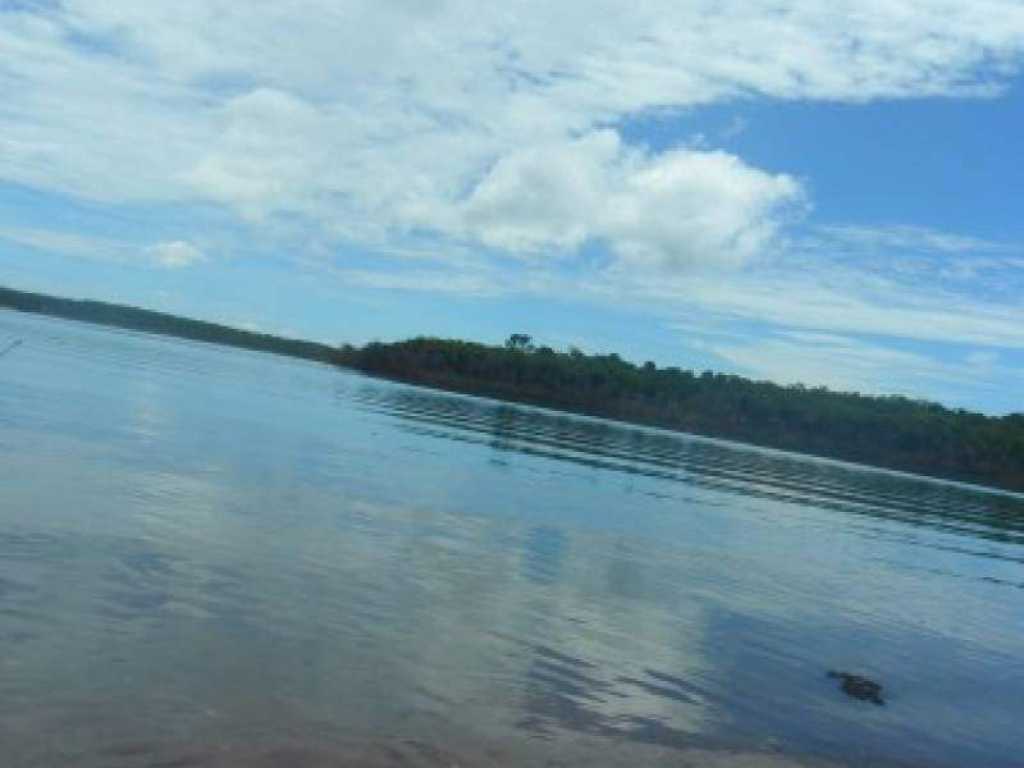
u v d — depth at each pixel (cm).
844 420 17012
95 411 4175
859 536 4591
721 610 2208
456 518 2872
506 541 2620
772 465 10581
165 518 2130
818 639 2098
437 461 4538
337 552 2102
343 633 1529
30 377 5459
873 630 2309
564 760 1209
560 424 11656
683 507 4353
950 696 1831
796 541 3884
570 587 2161
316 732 1153
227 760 1047
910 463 16350
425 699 1317
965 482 15825
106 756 1010
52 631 1307
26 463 2522
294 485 2980
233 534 2097
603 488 4544
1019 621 2891
